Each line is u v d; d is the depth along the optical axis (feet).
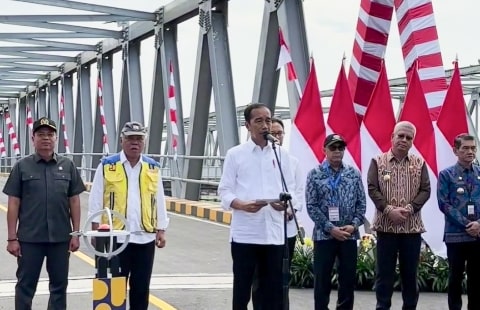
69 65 128.88
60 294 24.91
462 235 26.63
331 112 36.19
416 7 38.86
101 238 21.99
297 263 34.19
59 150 136.87
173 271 39.14
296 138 36.47
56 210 24.73
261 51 63.05
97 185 23.70
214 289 34.30
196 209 69.56
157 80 85.30
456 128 33.71
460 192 26.68
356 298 32.01
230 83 70.69
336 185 26.50
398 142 26.55
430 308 30.22
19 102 174.50
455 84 33.83
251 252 22.89
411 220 26.53
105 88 108.47
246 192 22.79
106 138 99.50
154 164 24.43
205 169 97.09
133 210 23.49
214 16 71.15
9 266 39.88
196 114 75.36
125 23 95.45
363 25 42.50
